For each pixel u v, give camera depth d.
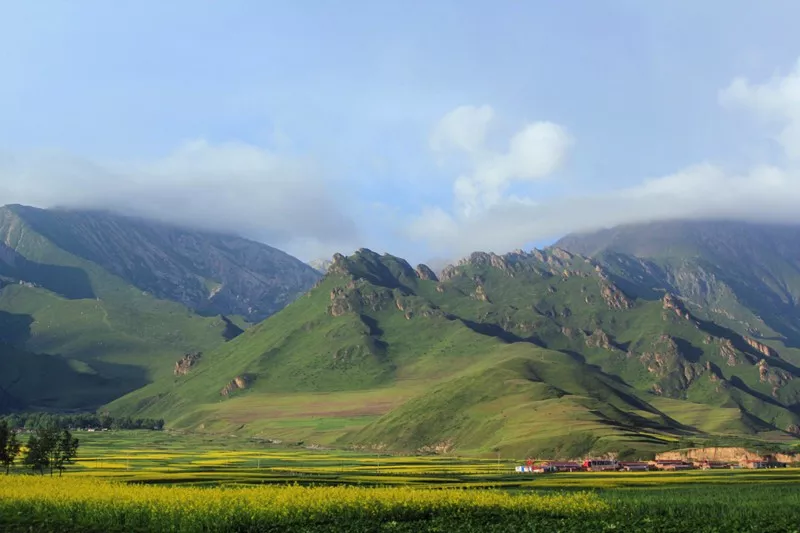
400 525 88.19
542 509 100.25
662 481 154.62
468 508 99.38
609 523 90.31
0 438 167.62
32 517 88.62
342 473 177.88
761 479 158.38
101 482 118.88
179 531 82.62
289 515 90.88
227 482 141.38
